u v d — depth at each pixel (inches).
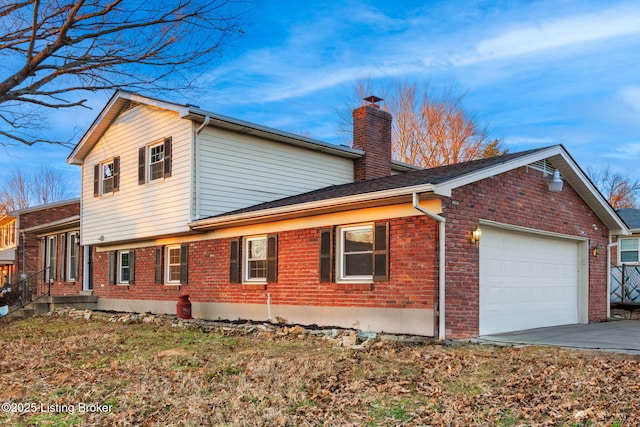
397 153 1299.2
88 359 366.9
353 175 695.7
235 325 497.7
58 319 666.8
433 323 377.4
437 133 1279.5
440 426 205.6
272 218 492.7
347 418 219.5
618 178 1738.4
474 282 405.7
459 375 279.1
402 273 401.1
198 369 318.3
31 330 558.9
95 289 778.8
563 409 216.5
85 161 748.6
